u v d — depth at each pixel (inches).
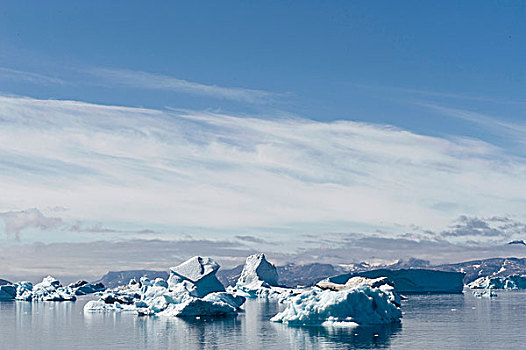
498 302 5753.0
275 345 2576.3
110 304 4734.3
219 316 3988.7
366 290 3528.5
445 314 4151.1
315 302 3358.8
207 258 5743.1
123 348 2600.9
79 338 2942.9
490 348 2464.3
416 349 2439.7
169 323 3535.9
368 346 2512.3
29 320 3988.7
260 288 7869.1
